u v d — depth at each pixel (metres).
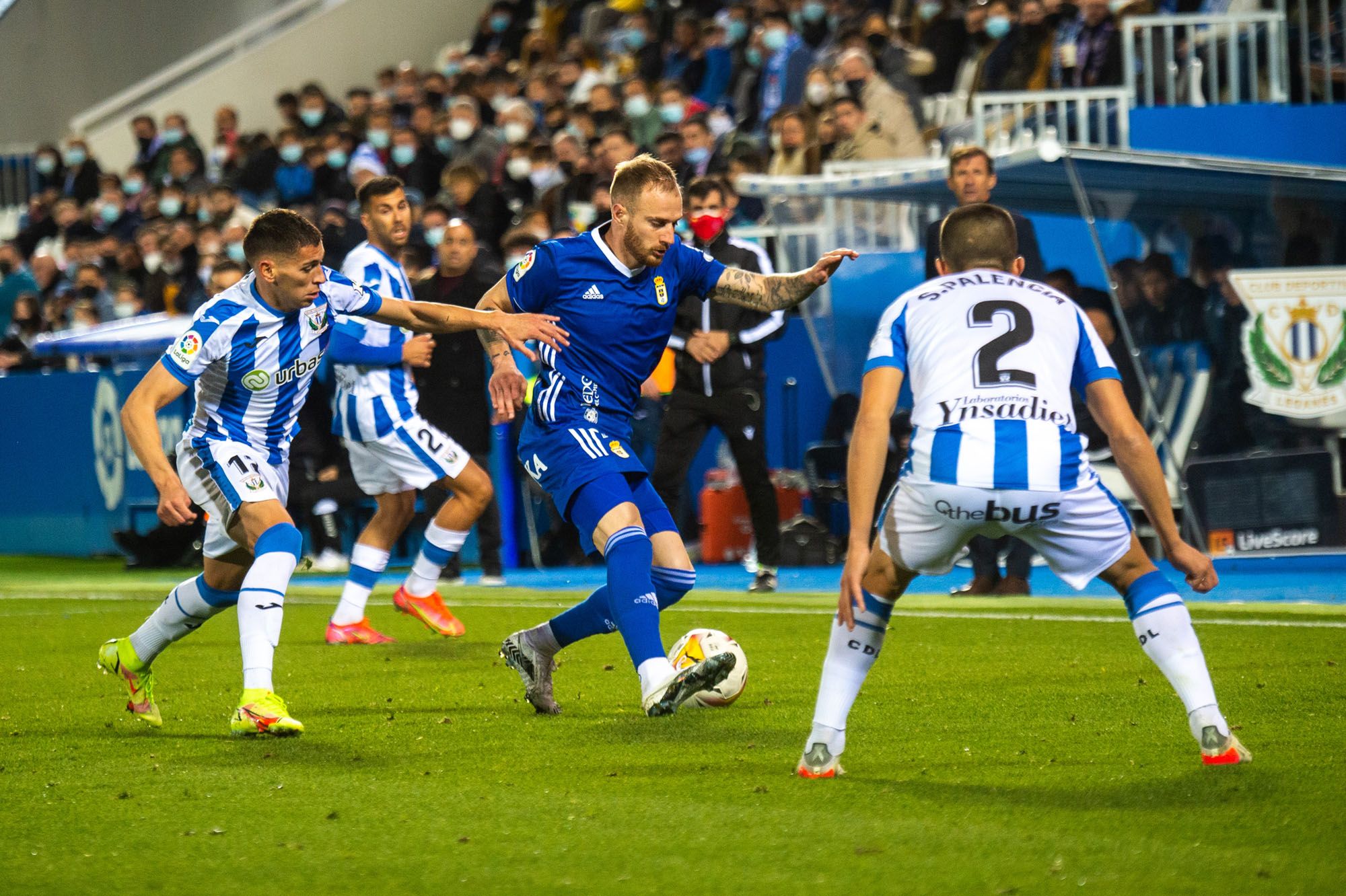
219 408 17.88
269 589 17.25
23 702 20.64
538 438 18.02
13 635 29.19
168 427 48.84
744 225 47.72
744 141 50.72
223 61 88.12
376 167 51.44
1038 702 18.50
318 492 44.12
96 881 11.27
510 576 41.88
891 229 43.75
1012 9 51.41
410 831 12.56
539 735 17.08
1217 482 36.50
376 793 14.11
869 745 15.95
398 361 25.89
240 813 13.41
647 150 57.34
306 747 16.67
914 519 13.68
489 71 67.06
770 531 34.09
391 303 17.98
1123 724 16.81
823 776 14.34
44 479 52.88
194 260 63.34
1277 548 36.25
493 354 19.02
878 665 22.00
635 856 11.59
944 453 13.39
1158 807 12.80
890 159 48.22
